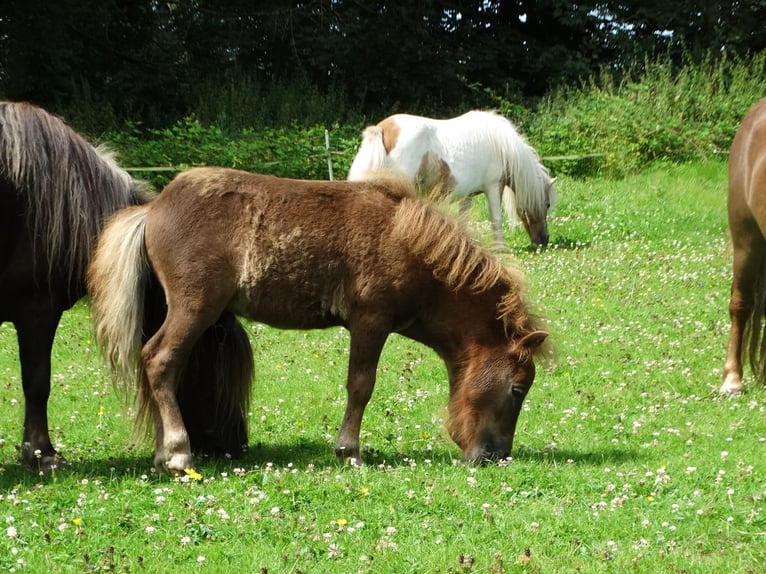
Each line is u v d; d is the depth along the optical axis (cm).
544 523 562
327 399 907
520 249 1638
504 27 3206
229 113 2614
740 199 884
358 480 629
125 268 652
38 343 680
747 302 908
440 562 506
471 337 684
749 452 716
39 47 2498
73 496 605
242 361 711
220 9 2964
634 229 1752
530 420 825
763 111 891
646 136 2362
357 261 658
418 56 2920
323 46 2914
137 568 498
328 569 498
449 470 660
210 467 681
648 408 859
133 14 2792
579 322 1165
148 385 667
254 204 656
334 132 2280
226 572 496
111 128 2444
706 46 3030
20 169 655
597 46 3145
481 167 1519
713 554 527
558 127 2384
